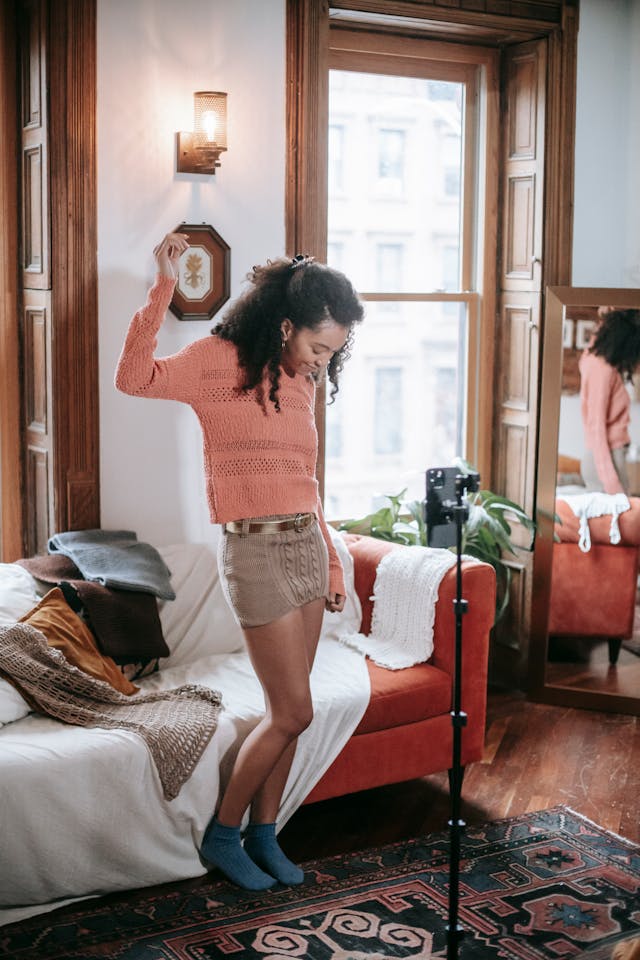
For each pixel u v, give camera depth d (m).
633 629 4.35
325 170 4.05
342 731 3.22
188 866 2.96
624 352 4.28
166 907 2.83
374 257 4.38
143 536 3.85
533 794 3.57
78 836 2.76
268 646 2.83
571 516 4.38
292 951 2.64
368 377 4.43
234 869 2.93
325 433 4.24
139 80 3.65
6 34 3.66
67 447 3.66
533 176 4.42
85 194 3.58
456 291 4.59
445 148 4.48
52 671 2.98
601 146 4.53
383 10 4.06
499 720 4.25
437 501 2.61
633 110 4.58
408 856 3.12
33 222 3.67
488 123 4.52
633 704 4.34
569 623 4.41
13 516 3.92
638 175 4.62
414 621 3.54
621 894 2.92
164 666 3.49
